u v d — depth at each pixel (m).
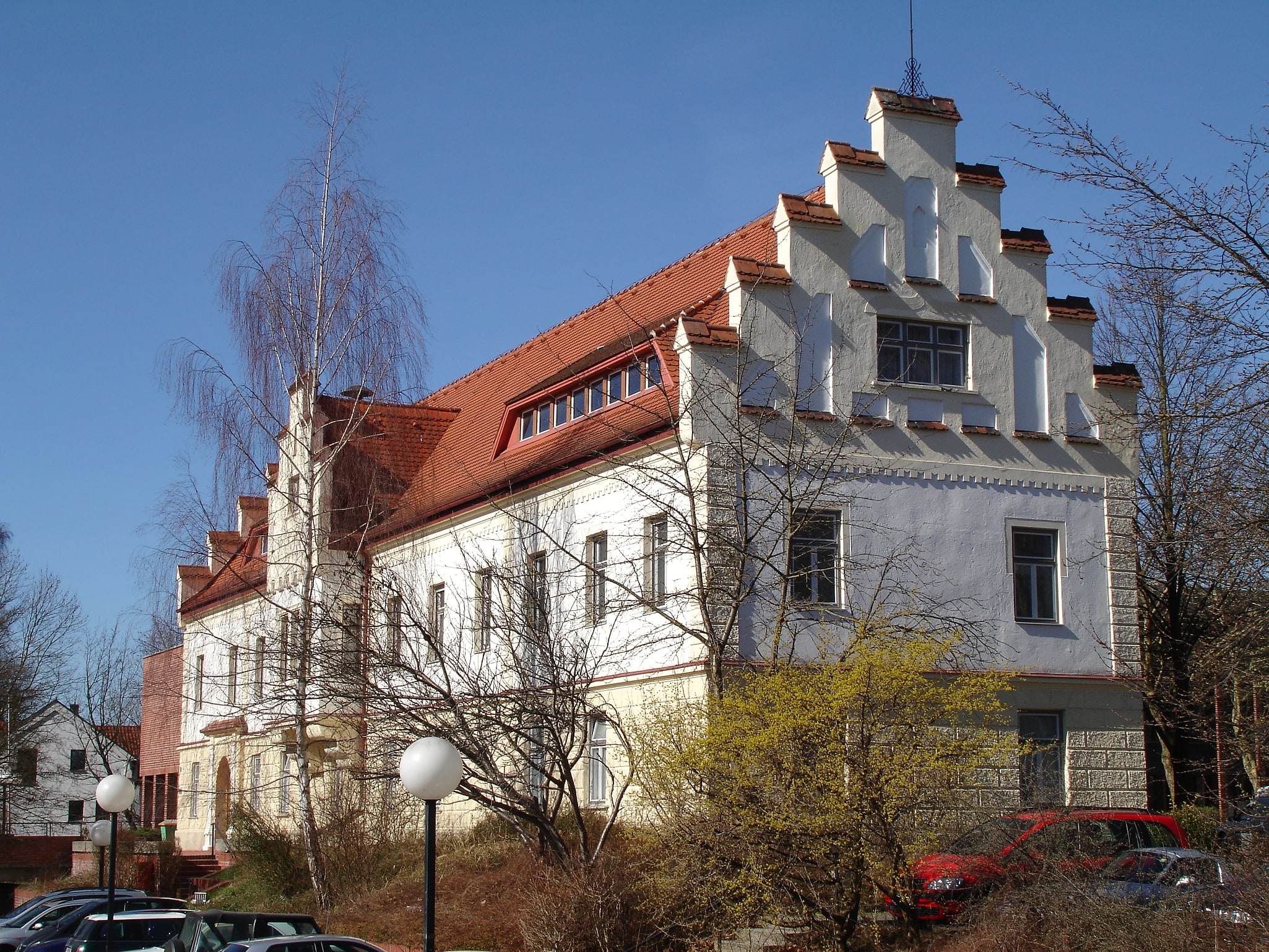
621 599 21.75
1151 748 30.17
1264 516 18.06
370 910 21.08
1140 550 25.20
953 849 15.27
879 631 16.94
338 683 22.38
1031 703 23.44
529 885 18.80
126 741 74.31
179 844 43.91
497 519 28.47
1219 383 19.59
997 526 23.91
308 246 27.38
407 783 11.51
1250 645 22.44
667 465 22.84
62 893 26.55
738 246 27.92
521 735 20.17
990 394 24.38
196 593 46.72
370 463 31.66
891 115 24.44
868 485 22.98
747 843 14.60
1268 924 11.99
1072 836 15.81
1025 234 25.20
